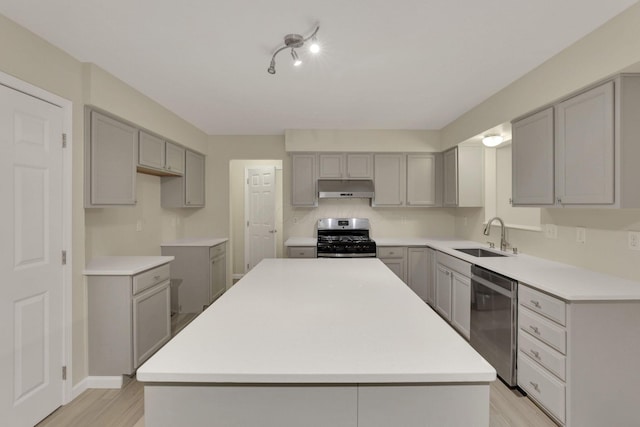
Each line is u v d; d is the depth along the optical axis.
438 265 3.84
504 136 3.47
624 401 1.86
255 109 3.52
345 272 2.21
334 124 4.17
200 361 0.97
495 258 2.92
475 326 2.85
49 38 2.03
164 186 4.04
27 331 1.95
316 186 4.50
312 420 0.93
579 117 2.08
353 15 1.82
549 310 1.98
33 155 1.98
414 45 2.15
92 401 2.26
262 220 5.63
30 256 1.96
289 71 2.55
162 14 1.80
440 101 3.28
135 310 2.46
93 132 2.41
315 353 1.02
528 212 3.48
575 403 1.84
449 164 4.23
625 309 1.84
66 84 2.21
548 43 2.12
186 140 3.98
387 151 4.45
